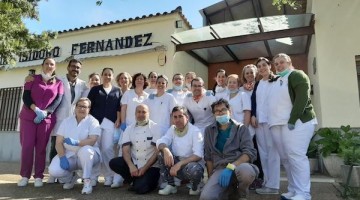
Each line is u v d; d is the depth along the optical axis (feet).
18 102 31.91
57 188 14.10
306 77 11.16
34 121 14.62
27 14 24.32
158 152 12.99
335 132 16.79
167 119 14.98
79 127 14.07
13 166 24.13
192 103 14.84
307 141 11.16
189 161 12.23
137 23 28.43
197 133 12.73
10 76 32.94
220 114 11.50
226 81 16.07
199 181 12.34
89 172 13.19
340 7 22.16
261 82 14.29
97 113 15.48
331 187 14.84
